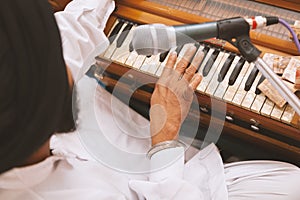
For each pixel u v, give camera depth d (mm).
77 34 865
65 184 684
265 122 981
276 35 1016
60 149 769
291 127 958
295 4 1040
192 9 1074
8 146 512
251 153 1173
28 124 507
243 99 974
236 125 1064
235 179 1041
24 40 490
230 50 1013
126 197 785
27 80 493
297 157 1084
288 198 998
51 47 504
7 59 485
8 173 607
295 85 909
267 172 1029
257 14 1055
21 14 490
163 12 1072
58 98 518
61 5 1023
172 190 798
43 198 656
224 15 1065
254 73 986
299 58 964
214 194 944
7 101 492
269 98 959
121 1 1094
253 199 1004
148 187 802
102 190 720
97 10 939
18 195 649
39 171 642
